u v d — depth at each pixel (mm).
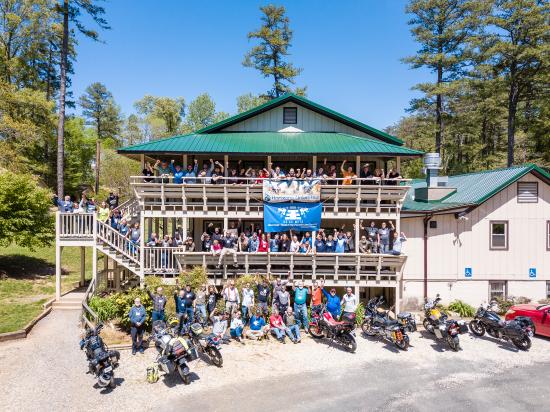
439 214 19719
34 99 30984
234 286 15812
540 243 20156
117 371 11719
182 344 10992
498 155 44188
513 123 37500
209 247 18094
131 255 18000
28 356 12555
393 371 12203
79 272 24469
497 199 20047
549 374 12094
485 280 20062
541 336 15805
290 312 14883
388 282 17828
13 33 34969
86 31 29172
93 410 9461
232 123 22266
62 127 28219
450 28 36500
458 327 14117
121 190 47000
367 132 22250
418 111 41438
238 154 18516
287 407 9828
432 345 14633
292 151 18516
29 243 21359
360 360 13078
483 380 11617
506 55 35219
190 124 60094
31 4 33125
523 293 20078
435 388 11055
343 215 18250
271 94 44312
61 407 9562
